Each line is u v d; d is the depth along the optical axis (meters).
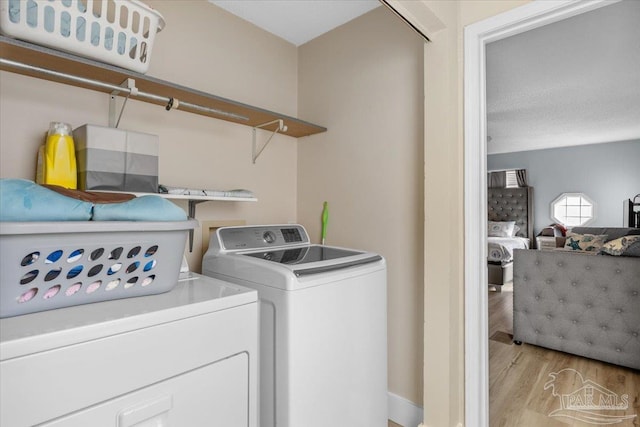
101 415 0.77
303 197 2.32
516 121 4.46
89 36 1.11
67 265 0.82
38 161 1.25
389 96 1.88
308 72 2.31
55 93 1.36
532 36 2.33
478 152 1.53
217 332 1.00
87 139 1.18
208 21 1.87
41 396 0.69
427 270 1.52
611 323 2.40
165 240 1.01
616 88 3.30
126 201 0.95
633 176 5.57
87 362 0.75
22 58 1.11
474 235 1.53
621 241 2.49
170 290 1.08
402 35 1.83
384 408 1.57
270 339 1.24
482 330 1.55
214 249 1.60
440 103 1.48
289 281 1.18
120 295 0.95
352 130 2.05
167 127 1.70
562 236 5.83
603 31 2.26
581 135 5.28
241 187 2.02
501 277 4.52
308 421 1.22
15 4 0.98
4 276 0.74
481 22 1.50
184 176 1.76
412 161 1.78
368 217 1.97
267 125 2.03
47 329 0.71
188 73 1.78
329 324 1.30
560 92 3.44
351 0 1.88
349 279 1.38
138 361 0.83
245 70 2.05
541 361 2.54
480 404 1.54
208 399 0.97
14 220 0.75
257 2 1.90
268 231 1.80
